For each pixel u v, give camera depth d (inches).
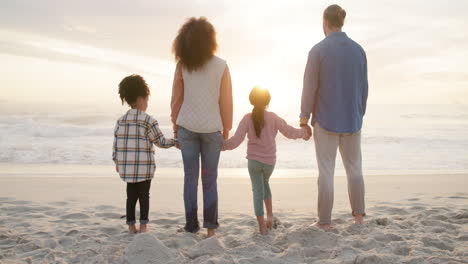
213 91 135.6
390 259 111.0
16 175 325.4
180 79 136.8
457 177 323.6
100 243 131.5
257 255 115.5
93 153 516.1
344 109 144.3
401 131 1024.9
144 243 113.8
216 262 108.3
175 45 136.1
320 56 143.5
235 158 495.2
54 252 121.6
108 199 221.1
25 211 182.4
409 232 142.2
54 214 177.6
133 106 142.9
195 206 143.0
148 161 140.6
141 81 142.8
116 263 111.0
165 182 291.6
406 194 238.7
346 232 139.9
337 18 146.3
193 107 135.2
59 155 494.0
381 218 156.3
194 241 133.0
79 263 114.3
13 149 534.6
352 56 143.9
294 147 620.4
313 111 150.0
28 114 1186.6
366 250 123.1
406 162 481.4
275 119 142.6
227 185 282.2
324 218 145.9
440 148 638.5
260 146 140.9
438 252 119.0
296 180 312.0
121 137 140.3
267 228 147.3
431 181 300.5
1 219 164.1
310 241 129.2
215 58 135.7
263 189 143.3
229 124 140.3
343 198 227.9
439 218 162.1
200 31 132.6
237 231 147.9
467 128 1125.1
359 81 146.6
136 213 178.5
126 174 138.7
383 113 1763.0
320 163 147.9
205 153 139.4
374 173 368.5
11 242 134.0
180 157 478.6
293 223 160.6
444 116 1598.2
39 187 260.8
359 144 151.5
